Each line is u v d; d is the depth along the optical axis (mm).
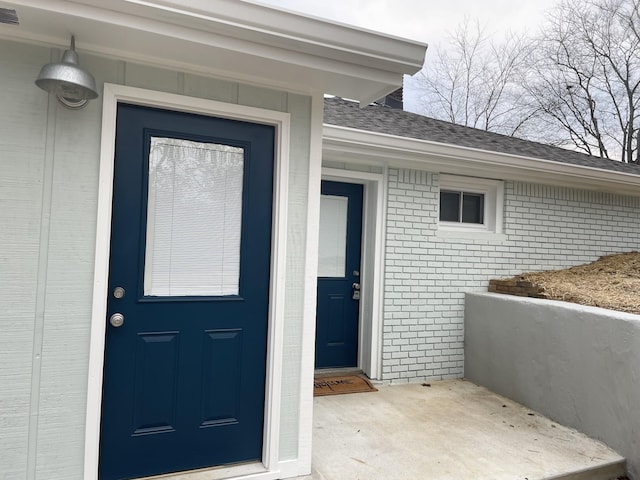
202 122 2467
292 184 2637
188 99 2354
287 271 2631
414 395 4188
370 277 4582
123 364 2312
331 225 4641
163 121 2379
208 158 2504
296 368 2658
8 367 2055
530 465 2848
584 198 5562
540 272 5191
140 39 2061
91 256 2186
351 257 4711
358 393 4176
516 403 4035
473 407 3898
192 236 2475
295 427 2646
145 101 2283
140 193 2338
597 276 4812
